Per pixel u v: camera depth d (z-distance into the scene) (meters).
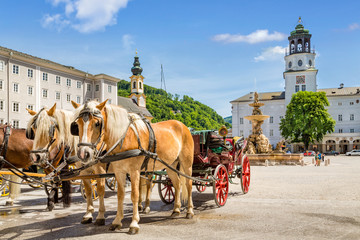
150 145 6.21
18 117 48.69
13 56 47.94
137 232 5.75
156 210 7.97
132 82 95.62
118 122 5.74
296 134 67.44
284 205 8.49
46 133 6.19
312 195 10.27
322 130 64.69
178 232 5.84
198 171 8.09
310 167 25.95
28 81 50.53
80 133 5.17
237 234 5.71
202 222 6.61
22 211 7.91
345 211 7.69
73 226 6.34
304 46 85.19
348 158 49.81
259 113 32.28
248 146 31.61
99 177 6.10
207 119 165.88
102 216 6.44
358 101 83.00
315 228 6.12
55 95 55.56
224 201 8.58
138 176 5.94
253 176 17.34
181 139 7.24
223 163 9.18
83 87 62.06
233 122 91.44
